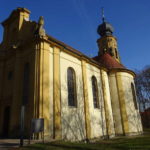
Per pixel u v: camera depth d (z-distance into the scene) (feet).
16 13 66.39
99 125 66.49
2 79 61.52
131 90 84.17
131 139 55.83
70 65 60.64
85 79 65.51
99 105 70.28
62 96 53.01
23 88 51.78
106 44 128.16
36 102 44.78
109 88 81.35
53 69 52.01
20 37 59.82
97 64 75.72
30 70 49.67
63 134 49.29
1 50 67.31
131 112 79.00
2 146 33.30
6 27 70.23
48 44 52.49
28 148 31.42
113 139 63.10
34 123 35.40
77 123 55.93
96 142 54.85
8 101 56.03
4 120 55.52
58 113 48.91
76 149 32.04
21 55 55.67
